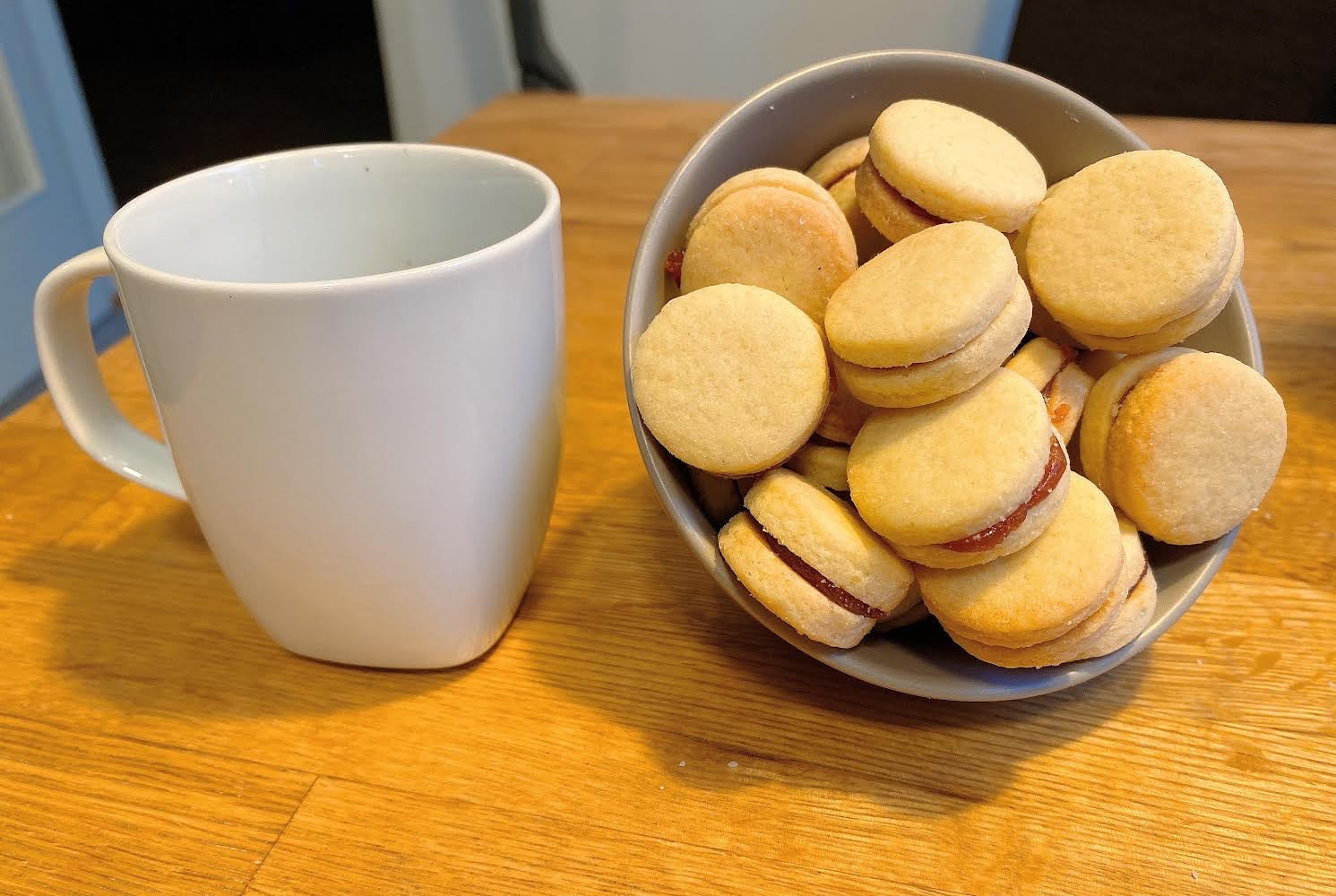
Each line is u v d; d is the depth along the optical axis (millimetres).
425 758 192
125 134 921
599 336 323
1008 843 176
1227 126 445
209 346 165
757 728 198
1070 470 189
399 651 206
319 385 167
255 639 221
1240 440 193
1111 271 192
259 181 215
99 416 215
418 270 164
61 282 194
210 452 179
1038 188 200
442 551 191
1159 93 583
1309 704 201
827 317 187
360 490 179
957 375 175
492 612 208
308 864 173
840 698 204
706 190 213
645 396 189
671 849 175
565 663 214
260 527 186
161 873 172
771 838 177
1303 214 367
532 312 186
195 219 208
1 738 196
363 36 957
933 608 188
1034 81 212
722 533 191
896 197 203
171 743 195
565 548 244
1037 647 182
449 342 171
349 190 223
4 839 177
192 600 231
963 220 194
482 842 177
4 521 253
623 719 200
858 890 169
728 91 811
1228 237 187
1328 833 177
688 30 782
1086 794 184
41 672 211
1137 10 571
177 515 257
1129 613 187
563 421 214
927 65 214
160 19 1091
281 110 928
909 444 181
